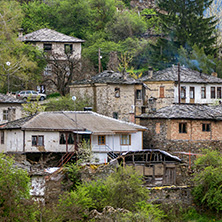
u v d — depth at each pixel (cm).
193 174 5616
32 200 3522
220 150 6806
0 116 7569
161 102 8519
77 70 9675
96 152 6297
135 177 5000
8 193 3381
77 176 5162
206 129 6794
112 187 4878
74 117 6631
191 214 5306
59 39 10012
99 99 7988
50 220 3791
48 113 6638
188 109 6888
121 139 6506
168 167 5844
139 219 4353
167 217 5203
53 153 6256
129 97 7962
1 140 6594
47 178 4897
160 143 6725
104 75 8256
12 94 8575
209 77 9162
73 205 4338
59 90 9125
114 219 4397
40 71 9662
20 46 9450
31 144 6212
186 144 6669
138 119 7144
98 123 6544
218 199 5269
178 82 8294
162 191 5306
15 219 3344
